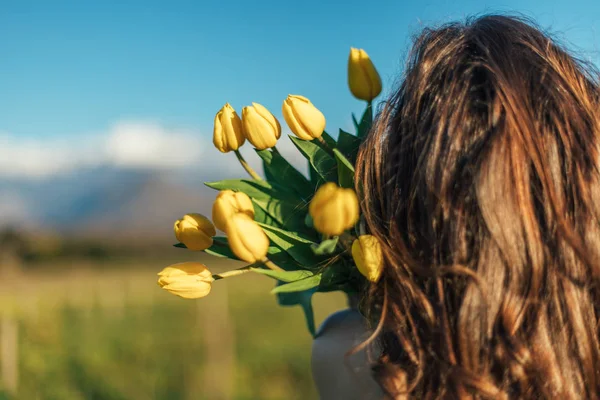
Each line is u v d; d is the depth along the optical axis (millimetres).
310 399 7543
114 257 35625
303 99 947
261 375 7969
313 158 985
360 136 1051
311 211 789
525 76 852
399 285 837
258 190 1051
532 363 748
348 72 1032
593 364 759
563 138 808
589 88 923
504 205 772
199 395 7215
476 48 892
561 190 789
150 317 10836
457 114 832
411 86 915
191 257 21766
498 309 760
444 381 774
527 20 1005
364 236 846
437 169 818
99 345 8625
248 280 15828
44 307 10070
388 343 871
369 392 953
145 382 7238
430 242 819
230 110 1024
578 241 764
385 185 900
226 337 7996
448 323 788
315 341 1067
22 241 29500
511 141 792
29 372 6977
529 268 762
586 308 768
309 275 936
